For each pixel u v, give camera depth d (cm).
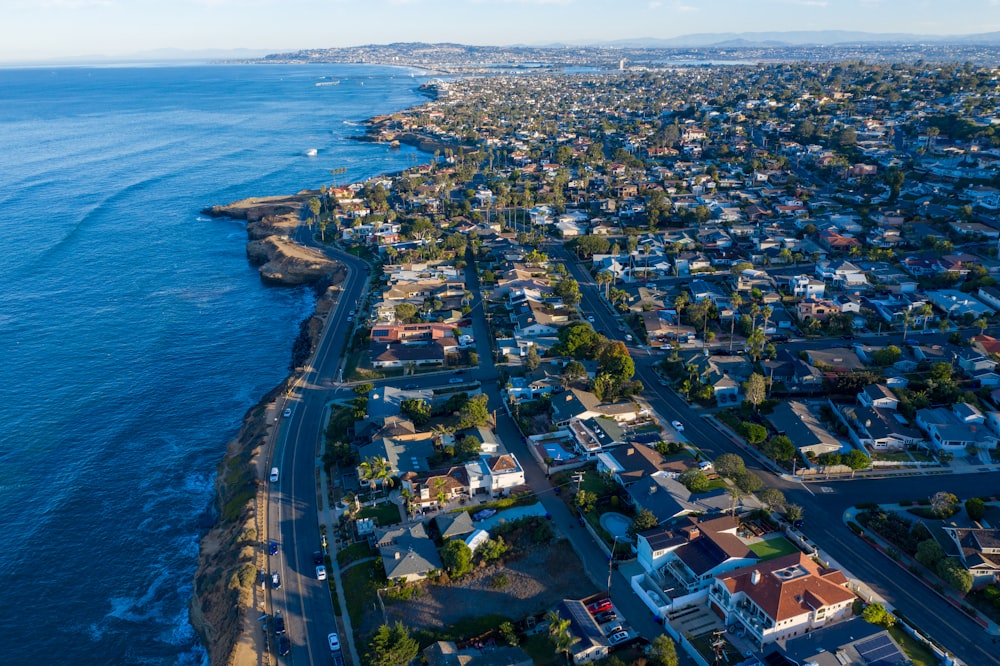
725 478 12744
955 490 12144
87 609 11375
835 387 15450
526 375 16700
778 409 14362
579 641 9106
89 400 17612
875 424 13738
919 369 16150
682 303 19362
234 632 9931
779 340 18250
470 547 11088
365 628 9925
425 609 10144
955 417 13812
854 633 8869
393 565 10619
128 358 19838
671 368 16812
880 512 11544
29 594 11662
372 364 17875
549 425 14838
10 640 10812
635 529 11156
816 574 9719
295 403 16400
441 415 15388
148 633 10875
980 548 10175
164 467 14950
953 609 9650
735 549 10294
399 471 13075
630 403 15212
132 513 13575
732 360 16625
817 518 11575
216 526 12775
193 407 17288
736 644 9181
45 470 14862
